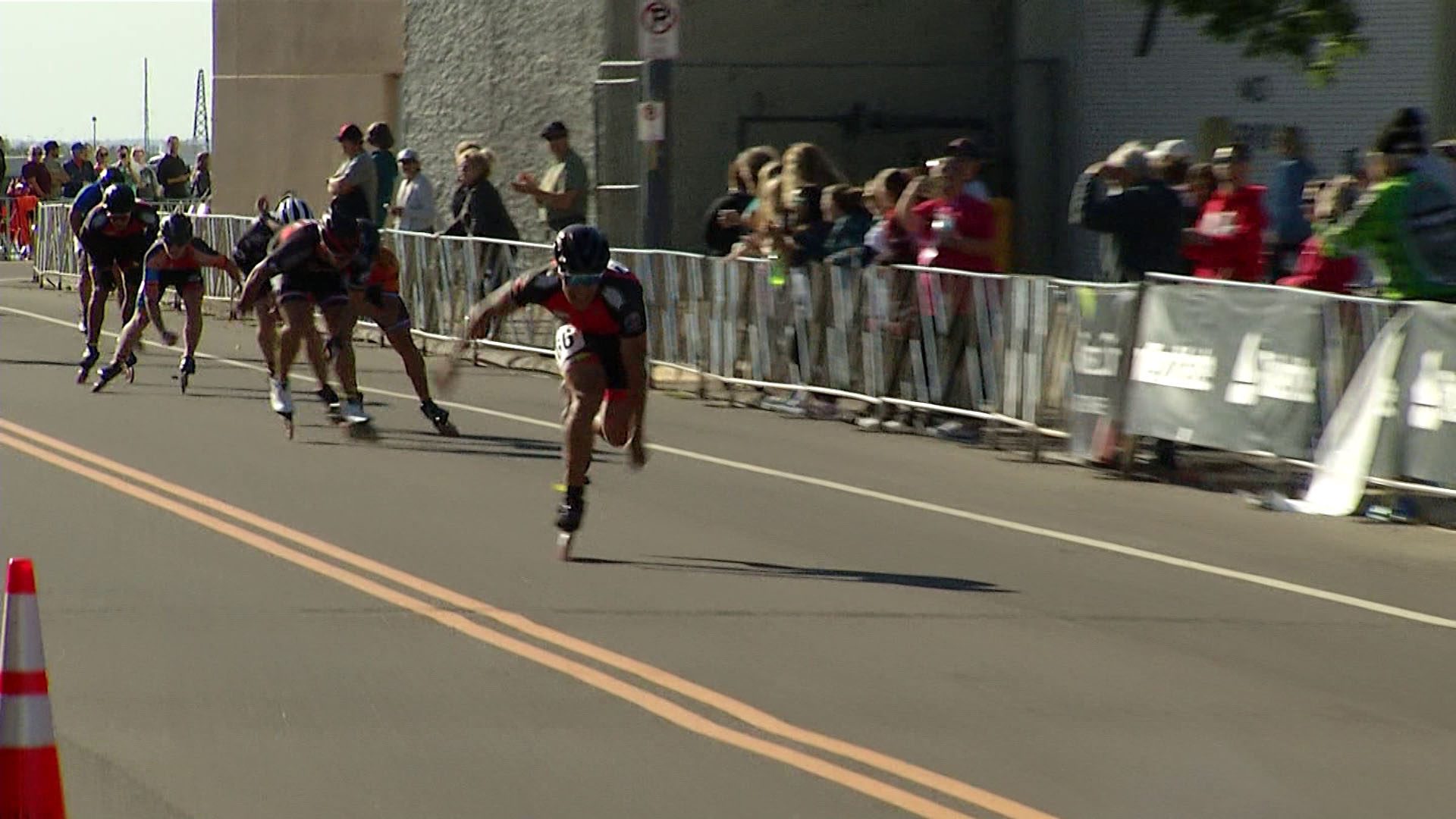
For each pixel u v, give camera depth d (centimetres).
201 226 8244
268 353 4622
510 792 2034
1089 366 4409
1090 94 7094
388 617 2816
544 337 6259
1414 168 3825
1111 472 4375
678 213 7244
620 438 3328
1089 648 2722
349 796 2011
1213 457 4488
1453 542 3612
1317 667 2653
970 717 2352
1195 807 2036
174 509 3650
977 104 7331
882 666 2592
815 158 5259
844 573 3203
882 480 4200
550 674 2516
